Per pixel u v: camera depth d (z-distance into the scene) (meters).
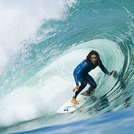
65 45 33.12
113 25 32.47
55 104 27.16
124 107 20.97
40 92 29.23
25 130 22.52
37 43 33.41
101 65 26.36
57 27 33.81
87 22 33.56
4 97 30.08
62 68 31.05
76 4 34.19
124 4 32.72
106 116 19.36
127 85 25.86
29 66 32.50
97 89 27.06
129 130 14.88
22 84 31.00
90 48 32.47
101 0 33.66
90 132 16.11
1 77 32.47
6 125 26.70
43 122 24.31
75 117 22.81
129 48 30.08
